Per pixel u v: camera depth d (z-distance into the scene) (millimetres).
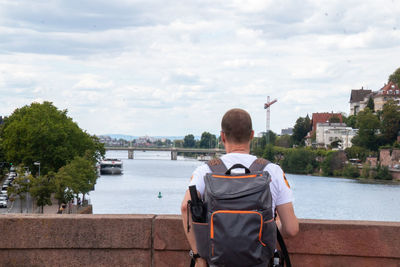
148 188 133875
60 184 64250
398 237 5090
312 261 5219
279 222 3723
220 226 3146
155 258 5270
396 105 187875
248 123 3756
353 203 102312
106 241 5270
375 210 93250
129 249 5289
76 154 84125
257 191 3240
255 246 3135
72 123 91125
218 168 3611
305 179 167500
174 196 112562
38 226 5293
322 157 196000
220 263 3150
